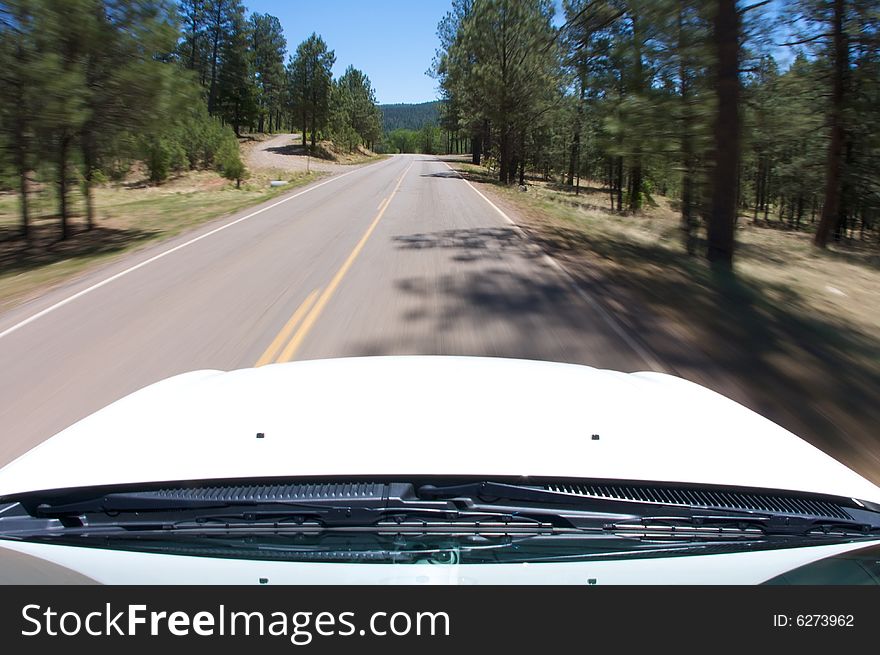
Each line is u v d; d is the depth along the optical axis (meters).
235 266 10.98
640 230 20.41
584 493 1.64
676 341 6.55
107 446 1.84
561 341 6.49
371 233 14.90
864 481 1.91
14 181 16.98
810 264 17.36
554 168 72.88
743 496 1.71
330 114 91.81
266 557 1.56
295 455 1.71
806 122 21.95
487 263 11.16
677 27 12.37
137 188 36.72
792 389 5.16
